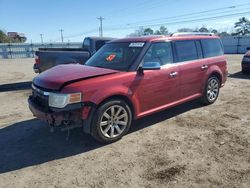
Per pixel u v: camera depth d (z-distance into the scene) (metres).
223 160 3.68
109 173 3.41
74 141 4.42
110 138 4.25
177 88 5.25
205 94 6.10
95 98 3.89
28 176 3.39
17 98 7.60
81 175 3.38
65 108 3.69
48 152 4.05
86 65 5.03
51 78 4.05
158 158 3.77
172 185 3.12
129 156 3.85
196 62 5.68
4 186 3.18
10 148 4.21
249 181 3.17
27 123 5.34
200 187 3.07
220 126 4.97
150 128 4.92
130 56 4.66
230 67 14.62
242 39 36.81
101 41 10.02
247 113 5.72
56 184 3.20
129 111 4.42
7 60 28.89
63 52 8.37
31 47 38.62
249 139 4.36
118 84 4.16
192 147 4.10
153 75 4.67
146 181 3.21
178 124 5.11
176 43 5.32
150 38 4.94
